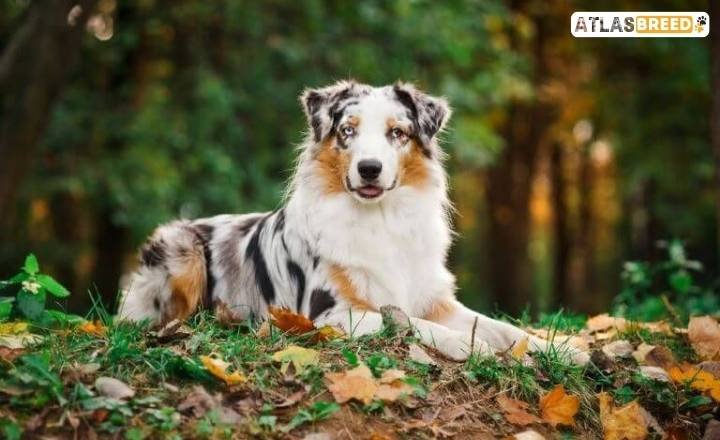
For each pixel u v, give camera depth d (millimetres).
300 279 5305
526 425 4133
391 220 5242
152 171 11242
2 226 6398
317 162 5328
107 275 13211
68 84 11906
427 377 4215
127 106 12023
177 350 4195
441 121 5527
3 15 10828
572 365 4637
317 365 4066
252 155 12289
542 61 17516
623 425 4270
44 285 4719
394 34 12203
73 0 6176
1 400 3564
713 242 16859
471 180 21547
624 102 15977
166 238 5934
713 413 4566
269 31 12266
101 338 4355
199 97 11641
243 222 6051
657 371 4680
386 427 3850
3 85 6336
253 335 4527
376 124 5180
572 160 21234
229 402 3809
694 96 15195
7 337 4270
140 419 3588
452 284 5535
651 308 6879
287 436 3670
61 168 11453
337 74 12336
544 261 26938
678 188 15812
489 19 13617
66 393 3656
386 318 4719
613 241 22812
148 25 11805
